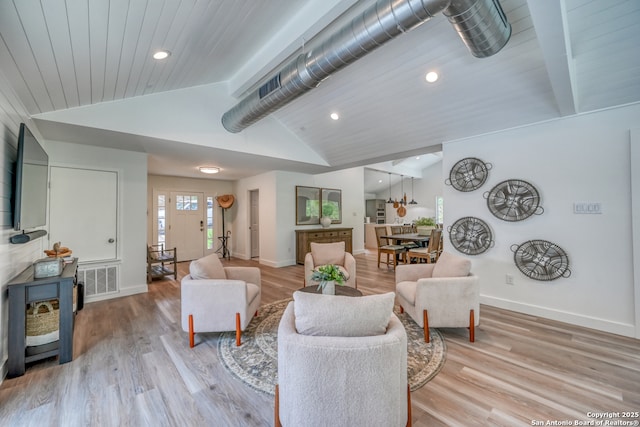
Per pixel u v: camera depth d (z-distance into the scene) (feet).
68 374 6.72
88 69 7.14
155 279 16.46
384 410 4.10
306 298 4.49
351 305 4.42
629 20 6.77
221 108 12.67
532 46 7.69
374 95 11.10
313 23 6.98
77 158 12.01
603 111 9.15
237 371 6.85
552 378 6.49
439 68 9.09
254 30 7.75
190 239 23.73
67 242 11.78
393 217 38.01
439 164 34.37
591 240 9.39
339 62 7.04
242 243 24.17
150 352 7.78
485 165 11.68
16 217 6.95
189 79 10.64
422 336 8.75
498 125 10.94
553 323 9.76
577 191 9.63
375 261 22.39
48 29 5.22
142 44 6.73
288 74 8.24
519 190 10.77
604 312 9.16
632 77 8.00
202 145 12.19
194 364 7.16
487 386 6.20
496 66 8.54
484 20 5.52
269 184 20.75
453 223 12.62
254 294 9.39
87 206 12.27
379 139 13.96
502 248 11.29
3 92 6.76
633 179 8.61
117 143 11.87
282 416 4.47
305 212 22.06
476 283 8.43
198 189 24.20
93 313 10.82
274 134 15.07
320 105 12.85
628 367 6.92
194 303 8.09
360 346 4.04
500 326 9.50
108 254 12.80
